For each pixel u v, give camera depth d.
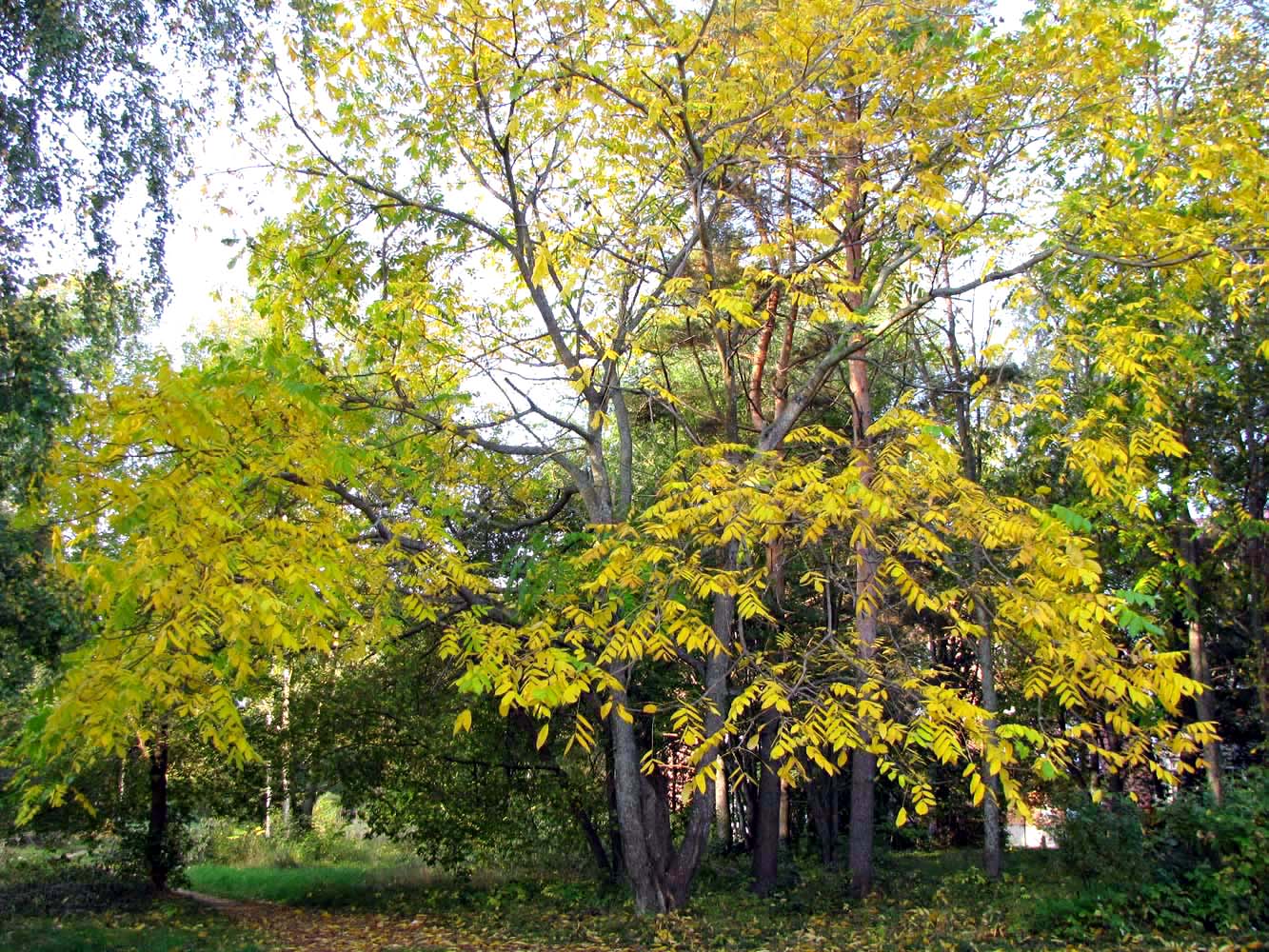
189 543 4.45
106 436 5.10
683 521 5.81
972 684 14.83
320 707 14.84
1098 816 11.70
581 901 13.76
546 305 10.09
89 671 4.60
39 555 8.32
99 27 9.23
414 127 10.27
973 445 14.41
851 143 9.70
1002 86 8.79
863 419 14.14
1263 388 13.01
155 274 9.89
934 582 8.03
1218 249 7.14
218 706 4.72
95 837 15.19
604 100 9.30
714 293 7.51
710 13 8.62
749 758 13.53
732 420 11.81
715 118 9.38
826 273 8.19
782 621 11.63
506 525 11.47
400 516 8.16
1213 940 10.13
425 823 15.39
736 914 12.12
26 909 12.68
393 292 9.63
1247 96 9.83
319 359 8.15
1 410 6.88
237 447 5.22
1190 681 4.79
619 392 10.98
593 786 14.97
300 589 4.59
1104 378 10.21
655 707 6.01
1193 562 14.01
